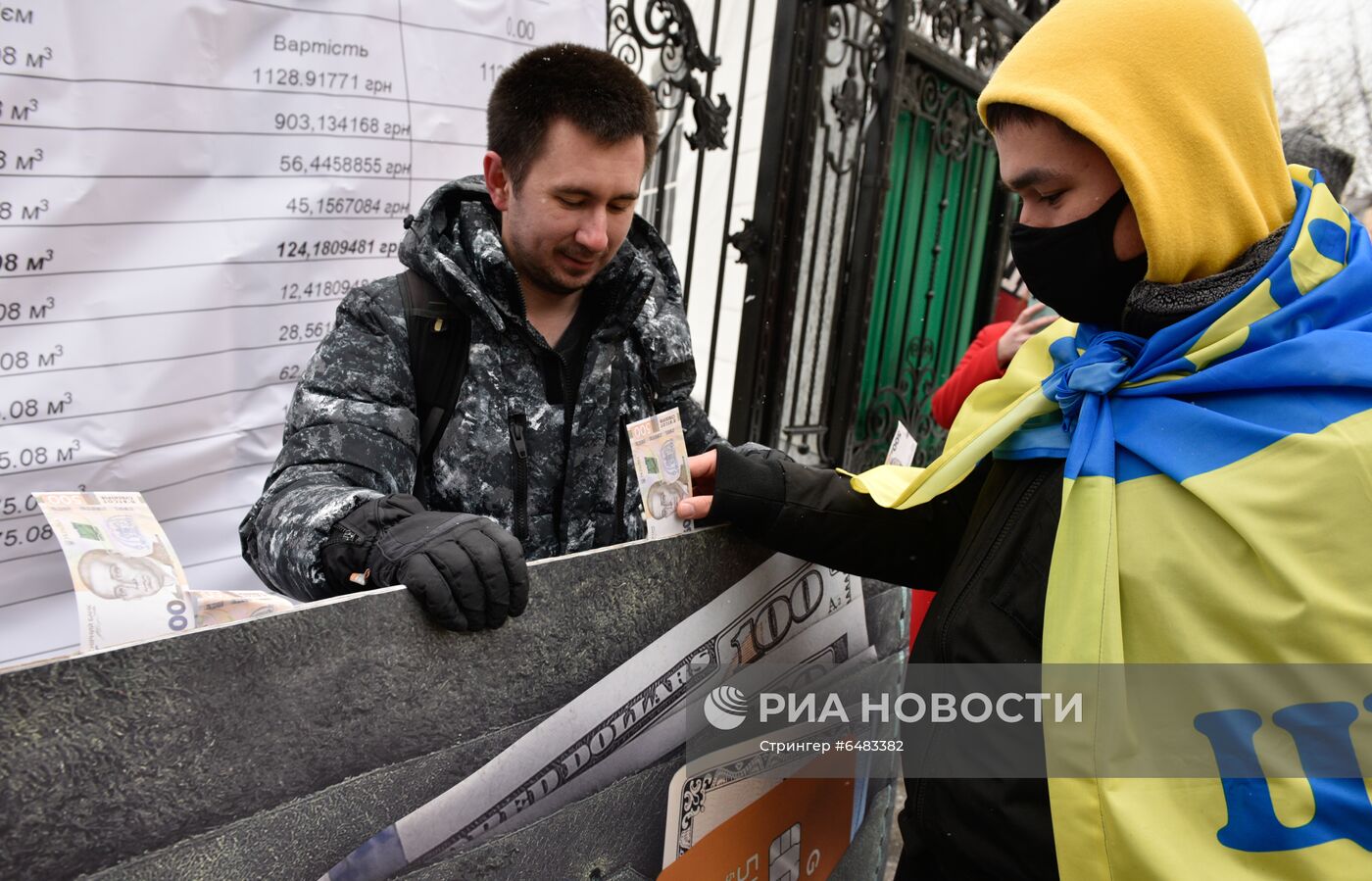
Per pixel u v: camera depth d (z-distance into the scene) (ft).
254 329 6.25
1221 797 3.14
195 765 2.67
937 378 14.34
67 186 5.35
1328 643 2.92
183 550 6.18
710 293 12.57
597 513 4.98
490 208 4.77
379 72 6.51
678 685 4.28
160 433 5.93
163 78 5.60
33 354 5.38
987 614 3.70
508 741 3.53
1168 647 3.21
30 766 2.37
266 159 6.11
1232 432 3.25
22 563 5.54
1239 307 3.35
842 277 11.57
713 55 9.18
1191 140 3.34
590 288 4.94
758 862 4.96
